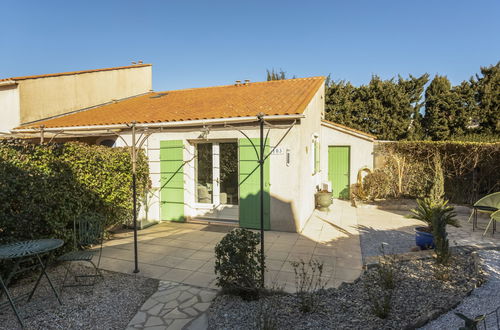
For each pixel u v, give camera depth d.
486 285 4.25
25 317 3.71
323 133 12.41
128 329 3.51
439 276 4.47
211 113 8.34
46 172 5.34
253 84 13.14
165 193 8.84
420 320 3.34
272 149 7.61
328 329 3.32
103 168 6.80
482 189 10.07
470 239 6.54
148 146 8.93
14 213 4.55
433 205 5.90
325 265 5.36
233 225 8.29
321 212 9.92
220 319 3.65
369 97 17.88
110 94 13.99
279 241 6.83
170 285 4.68
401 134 17.42
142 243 6.88
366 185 11.37
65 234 5.45
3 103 10.82
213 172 8.70
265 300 4.07
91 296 4.31
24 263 4.71
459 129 16.06
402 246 6.39
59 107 11.84
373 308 3.61
